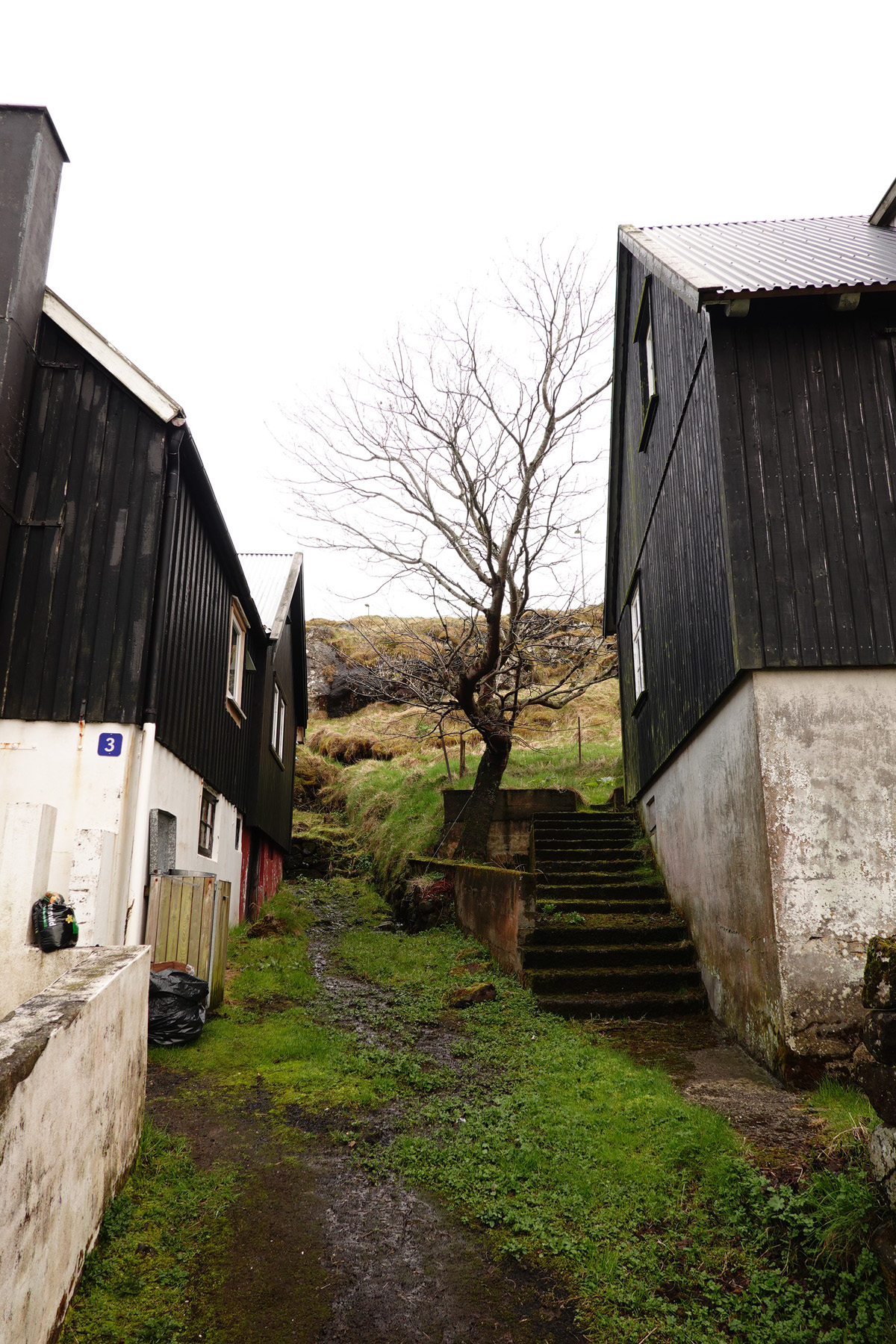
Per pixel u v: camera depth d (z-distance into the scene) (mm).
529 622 13758
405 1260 3760
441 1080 5867
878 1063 3715
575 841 11633
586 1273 3666
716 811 7594
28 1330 2643
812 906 5941
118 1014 3877
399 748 22578
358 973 9305
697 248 9008
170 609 7508
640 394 11133
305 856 17500
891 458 6703
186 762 8234
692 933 8609
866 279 6684
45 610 6883
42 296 7438
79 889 6141
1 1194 2400
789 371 6887
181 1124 4832
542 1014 7500
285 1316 3332
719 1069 6164
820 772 6164
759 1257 3748
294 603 17562
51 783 6582
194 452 7715
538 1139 4863
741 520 6594
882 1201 3695
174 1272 3475
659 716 10234
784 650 6348
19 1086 2553
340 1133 4934
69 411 7312
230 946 9875
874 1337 3213
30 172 7336
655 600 10359
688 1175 4410
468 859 12773
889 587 6453
